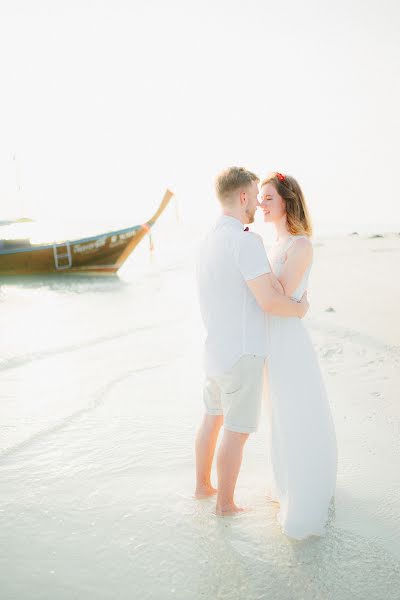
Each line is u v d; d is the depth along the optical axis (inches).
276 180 104.6
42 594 85.4
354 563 90.8
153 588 86.4
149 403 174.7
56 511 110.4
